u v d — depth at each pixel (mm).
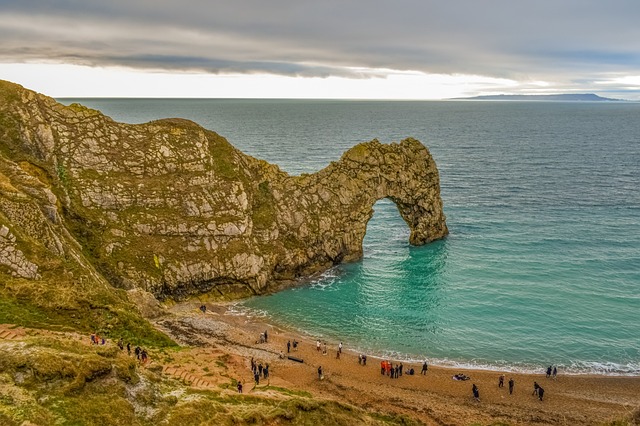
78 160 79562
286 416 36156
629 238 101312
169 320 64500
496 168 183750
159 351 50688
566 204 128500
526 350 61375
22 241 56438
